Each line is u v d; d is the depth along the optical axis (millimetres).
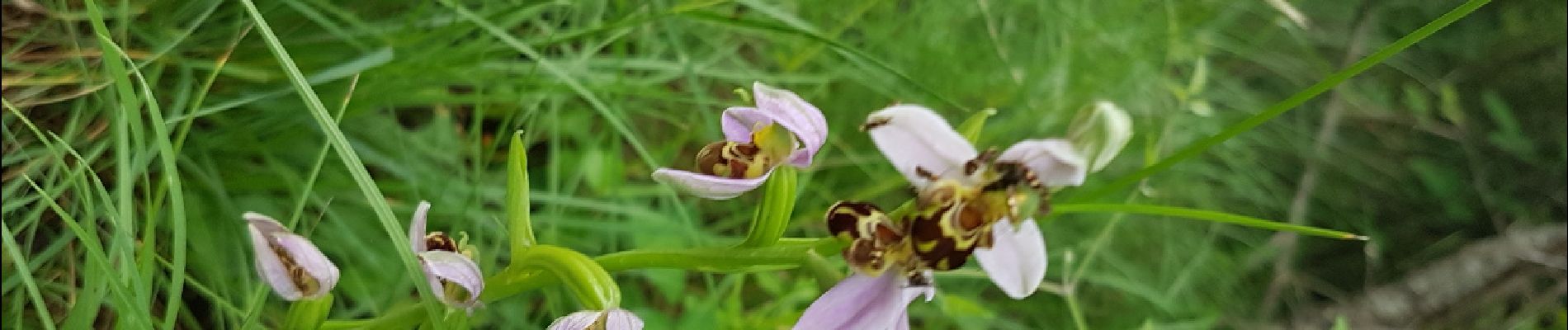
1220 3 405
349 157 147
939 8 379
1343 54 506
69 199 224
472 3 278
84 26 228
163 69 245
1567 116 505
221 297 235
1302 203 467
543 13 314
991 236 146
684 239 304
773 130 151
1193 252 421
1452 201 505
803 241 154
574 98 322
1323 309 479
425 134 290
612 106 294
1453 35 519
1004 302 385
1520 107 519
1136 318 402
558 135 319
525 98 277
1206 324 398
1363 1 500
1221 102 457
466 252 168
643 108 326
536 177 318
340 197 264
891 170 356
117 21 232
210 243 234
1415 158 515
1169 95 411
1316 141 470
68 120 227
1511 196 504
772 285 308
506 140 310
